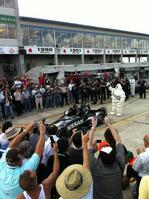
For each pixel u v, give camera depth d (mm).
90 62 52656
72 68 30891
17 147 4848
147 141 5152
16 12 33344
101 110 13891
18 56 34750
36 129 6684
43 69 28922
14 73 35031
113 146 4957
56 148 4250
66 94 21672
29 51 38125
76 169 2980
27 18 38250
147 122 14672
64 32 45125
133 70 40531
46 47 40969
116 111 16891
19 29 34031
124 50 60531
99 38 53688
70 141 5309
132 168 5387
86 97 22297
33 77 29156
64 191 2873
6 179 3844
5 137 5977
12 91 18609
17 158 3930
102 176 3822
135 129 13289
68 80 24984
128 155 6109
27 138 5977
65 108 20375
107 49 54844
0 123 16141
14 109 18547
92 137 4453
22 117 17656
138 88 27125
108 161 3850
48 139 6027
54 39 43188
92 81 23953
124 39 61750
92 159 4008
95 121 4816
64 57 46875
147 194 3162
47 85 21953
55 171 3830
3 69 35844
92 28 51438
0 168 4000
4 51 32406
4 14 32031
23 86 19688
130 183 5965
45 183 3473
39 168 5480
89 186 2939
